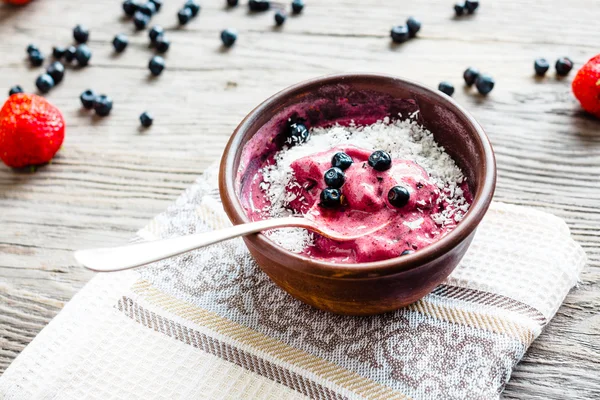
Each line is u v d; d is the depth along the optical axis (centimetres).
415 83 48
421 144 49
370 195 45
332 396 44
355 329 47
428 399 44
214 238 42
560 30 65
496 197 54
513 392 45
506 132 58
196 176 57
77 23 71
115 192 57
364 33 67
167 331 47
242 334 47
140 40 69
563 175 55
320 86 49
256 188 48
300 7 69
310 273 41
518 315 46
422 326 46
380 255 44
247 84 64
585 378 45
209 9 71
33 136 57
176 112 62
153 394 45
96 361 46
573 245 49
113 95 64
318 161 46
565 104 59
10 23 71
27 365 46
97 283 49
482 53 64
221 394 45
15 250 54
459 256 43
